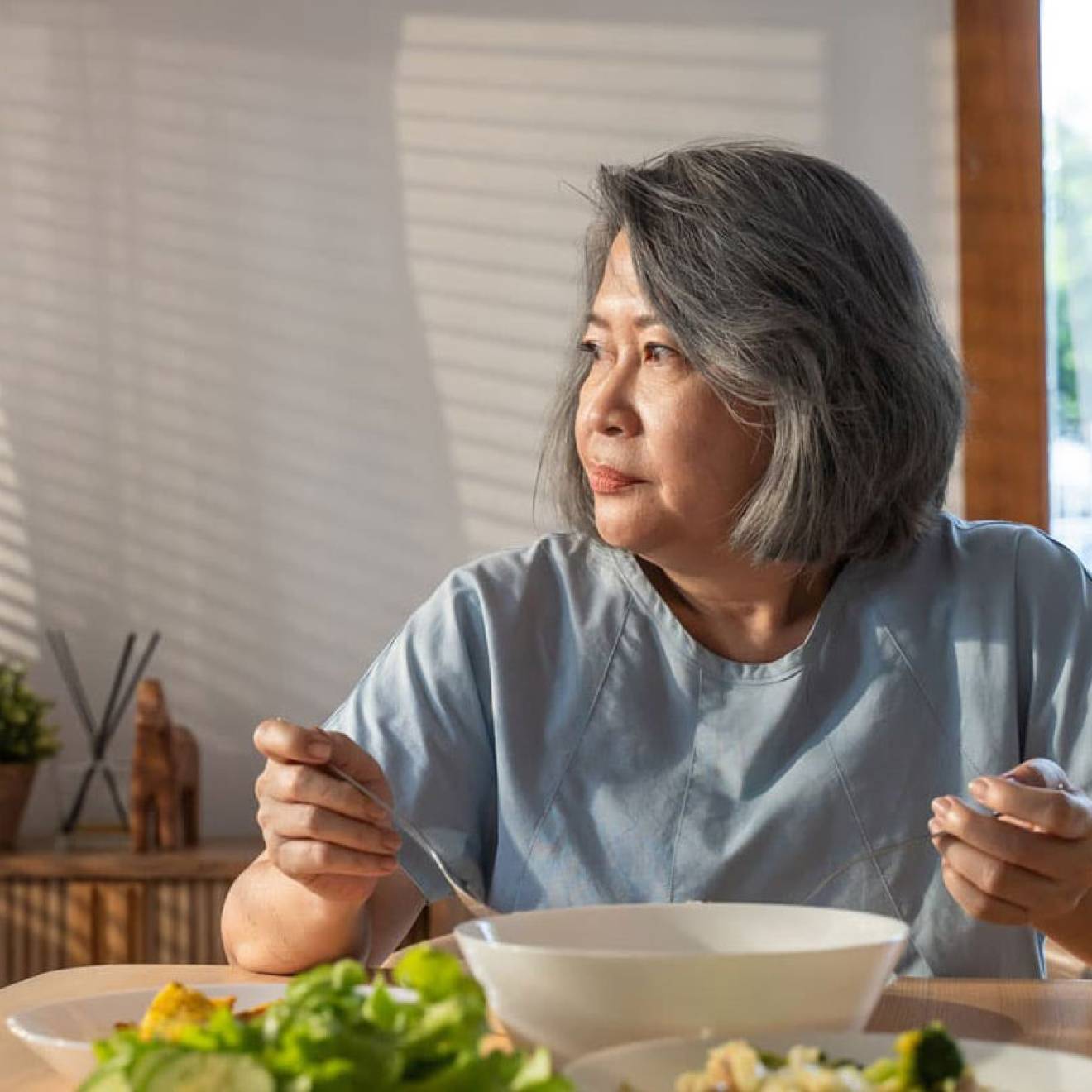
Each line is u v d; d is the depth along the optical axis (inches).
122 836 109.7
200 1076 20.6
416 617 58.1
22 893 104.7
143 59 119.6
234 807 117.2
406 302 118.2
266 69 119.1
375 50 118.6
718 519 52.3
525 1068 22.3
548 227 117.5
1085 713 54.8
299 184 119.0
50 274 119.9
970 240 115.3
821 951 30.2
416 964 24.2
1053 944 61.6
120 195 119.7
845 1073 26.0
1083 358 115.4
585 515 57.5
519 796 54.2
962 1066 25.8
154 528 118.6
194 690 117.9
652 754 54.2
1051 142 115.9
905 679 54.6
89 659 118.3
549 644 56.2
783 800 53.1
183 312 119.1
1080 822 39.9
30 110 120.0
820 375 51.7
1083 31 115.3
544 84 117.8
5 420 119.6
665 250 52.2
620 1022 30.2
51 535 119.1
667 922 37.4
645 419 51.9
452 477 117.5
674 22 117.4
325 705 117.4
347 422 118.3
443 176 118.3
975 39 115.3
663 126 117.4
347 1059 21.4
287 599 118.0
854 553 55.7
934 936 52.6
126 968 46.8
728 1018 30.2
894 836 53.1
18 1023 33.5
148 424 119.1
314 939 45.8
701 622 56.0
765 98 116.9
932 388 55.1
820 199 54.4
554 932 36.5
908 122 116.0
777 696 54.1
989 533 57.9
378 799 42.6
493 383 117.6
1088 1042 36.9
